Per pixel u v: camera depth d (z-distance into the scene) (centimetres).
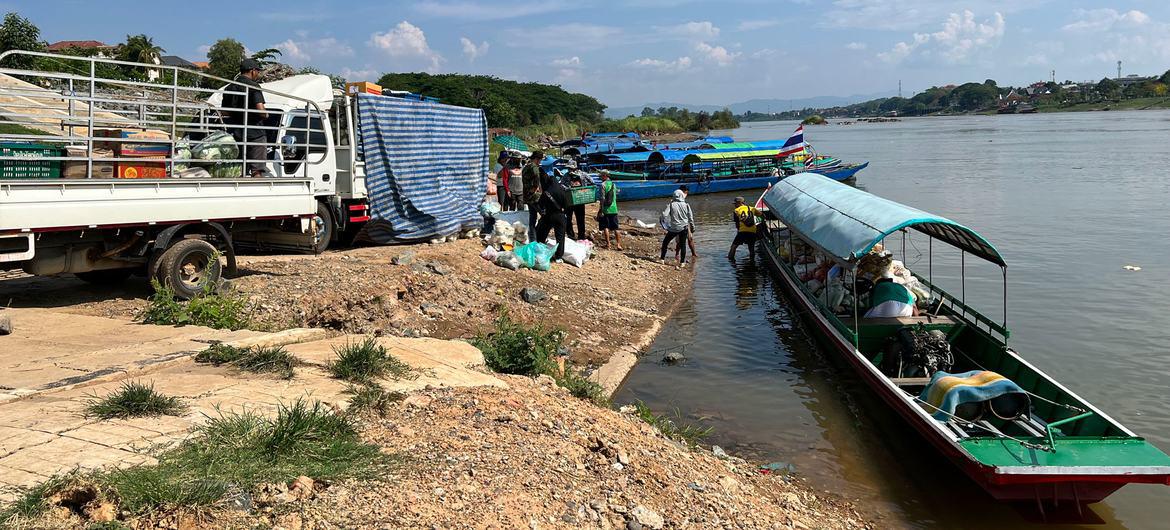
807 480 825
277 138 1303
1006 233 2433
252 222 1083
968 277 1819
